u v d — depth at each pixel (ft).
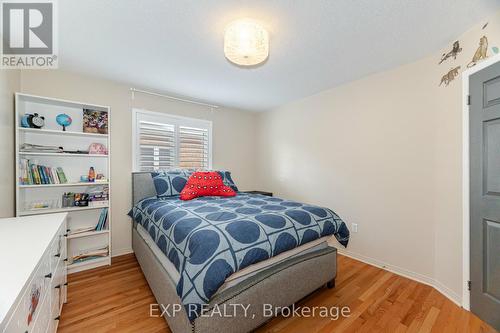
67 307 5.58
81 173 8.32
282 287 5.06
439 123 6.61
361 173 8.70
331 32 5.75
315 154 10.49
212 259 3.95
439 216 6.61
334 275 6.53
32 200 7.40
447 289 6.26
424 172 7.03
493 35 5.07
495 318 4.94
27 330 2.66
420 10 4.94
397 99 7.67
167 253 4.99
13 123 6.50
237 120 13.17
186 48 6.56
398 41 6.16
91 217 8.50
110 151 8.87
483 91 5.20
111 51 6.71
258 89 9.86
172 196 9.04
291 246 5.18
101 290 6.41
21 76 7.27
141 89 9.68
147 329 4.86
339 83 9.20
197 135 11.51
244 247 4.39
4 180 5.84
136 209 8.45
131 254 9.20
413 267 7.25
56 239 4.33
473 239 5.46
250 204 7.14
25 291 2.54
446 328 4.99
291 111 11.73
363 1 4.67
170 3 4.75
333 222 6.50
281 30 5.66
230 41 5.31
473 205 5.45
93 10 4.94
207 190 8.95
